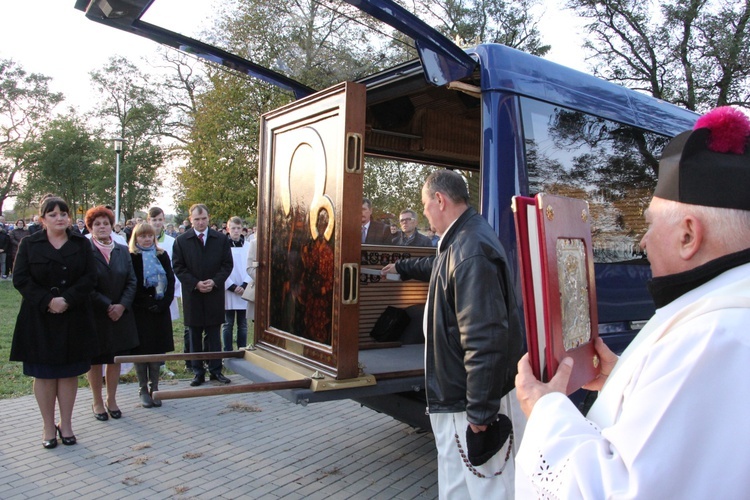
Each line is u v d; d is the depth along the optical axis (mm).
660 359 1020
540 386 1317
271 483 3982
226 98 12680
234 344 8438
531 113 3578
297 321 3586
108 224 5098
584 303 1575
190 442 4727
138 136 46875
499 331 2453
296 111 3676
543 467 1137
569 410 1219
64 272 4316
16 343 4367
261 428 5117
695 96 17781
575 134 3891
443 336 2646
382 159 5160
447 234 2729
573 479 1061
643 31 18109
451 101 4844
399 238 5355
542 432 1188
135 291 5195
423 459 4465
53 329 4344
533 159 3543
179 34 3648
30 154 49250
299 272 3580
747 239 1068
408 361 3889
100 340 4945
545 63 3812
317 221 3410
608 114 4207
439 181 2797
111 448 4555
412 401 3688
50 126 50719
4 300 12430
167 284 5609
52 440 4520
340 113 3195
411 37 3043
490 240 2592
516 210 1416
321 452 4578
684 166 1119
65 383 4562
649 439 967
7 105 53500
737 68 17312
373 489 3922
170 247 7539
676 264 1146
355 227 3188
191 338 6250
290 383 3010
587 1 18031
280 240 3820
